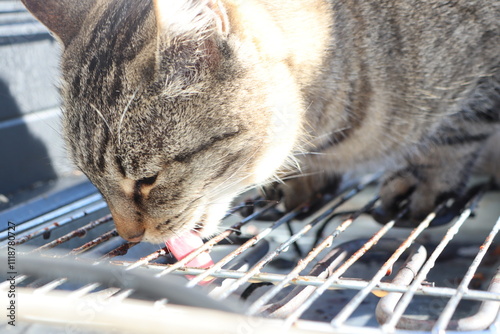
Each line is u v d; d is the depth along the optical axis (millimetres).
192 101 527
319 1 572
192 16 518
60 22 577
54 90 674
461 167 607
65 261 424
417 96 588
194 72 526
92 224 543
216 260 552
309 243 610
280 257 586
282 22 555
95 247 544
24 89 655
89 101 532
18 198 629
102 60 535
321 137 593
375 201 597
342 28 574
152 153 524
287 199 617
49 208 600
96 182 541
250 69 537
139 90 519
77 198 620
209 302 394
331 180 643
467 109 596
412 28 581
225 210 566
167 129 524
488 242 477
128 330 390
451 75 587
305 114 576
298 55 559
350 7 578
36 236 531
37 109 664
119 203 533
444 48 583
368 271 530
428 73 584
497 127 606
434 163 602
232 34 528
